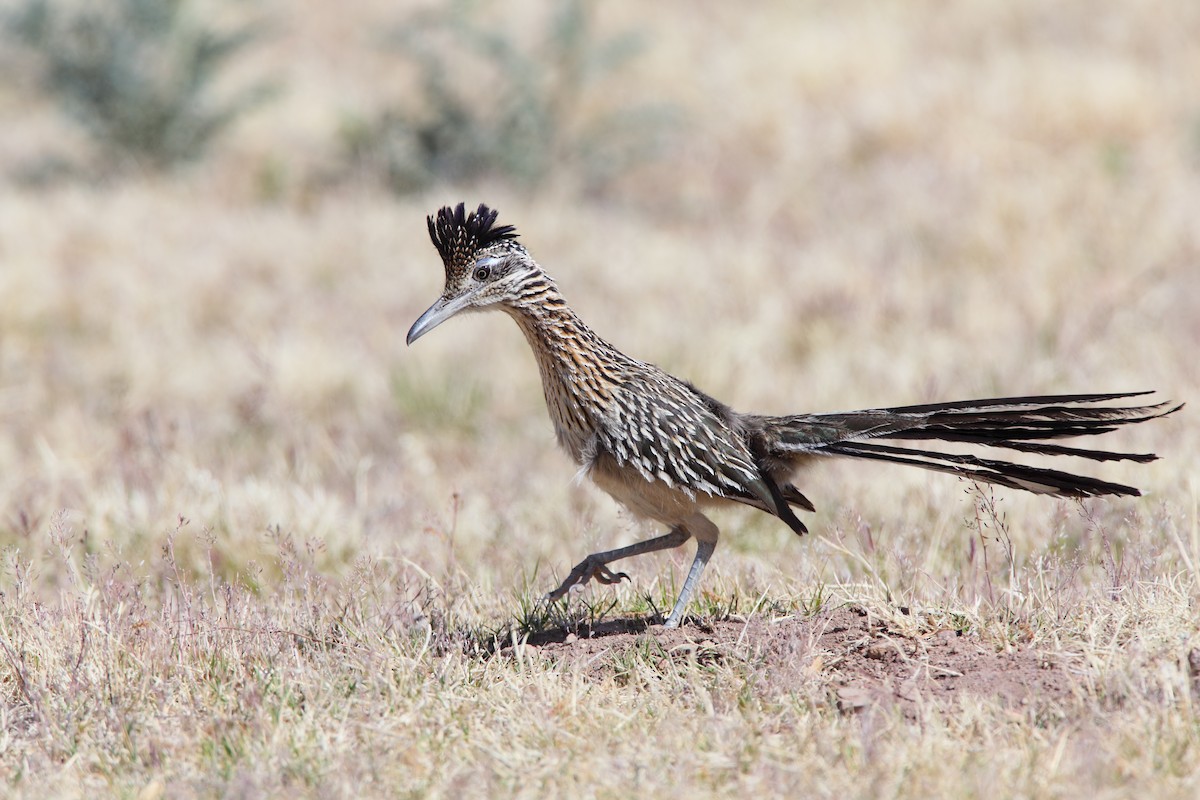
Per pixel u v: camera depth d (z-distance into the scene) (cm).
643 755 989
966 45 4275
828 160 3666
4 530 1659
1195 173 3231
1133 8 4362
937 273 2770
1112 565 1269
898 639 1202
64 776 1011
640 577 1470
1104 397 1270
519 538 1633
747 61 4234
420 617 1298
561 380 1320
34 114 4516
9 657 1198
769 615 1302
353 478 1886
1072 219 2948
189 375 2356
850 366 2319
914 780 941
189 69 3991
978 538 1508
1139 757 962
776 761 982
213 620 1263
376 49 4469
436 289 2808
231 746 1038
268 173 3778
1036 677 1115
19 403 2230
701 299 2659
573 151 3866
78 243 2988
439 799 948
